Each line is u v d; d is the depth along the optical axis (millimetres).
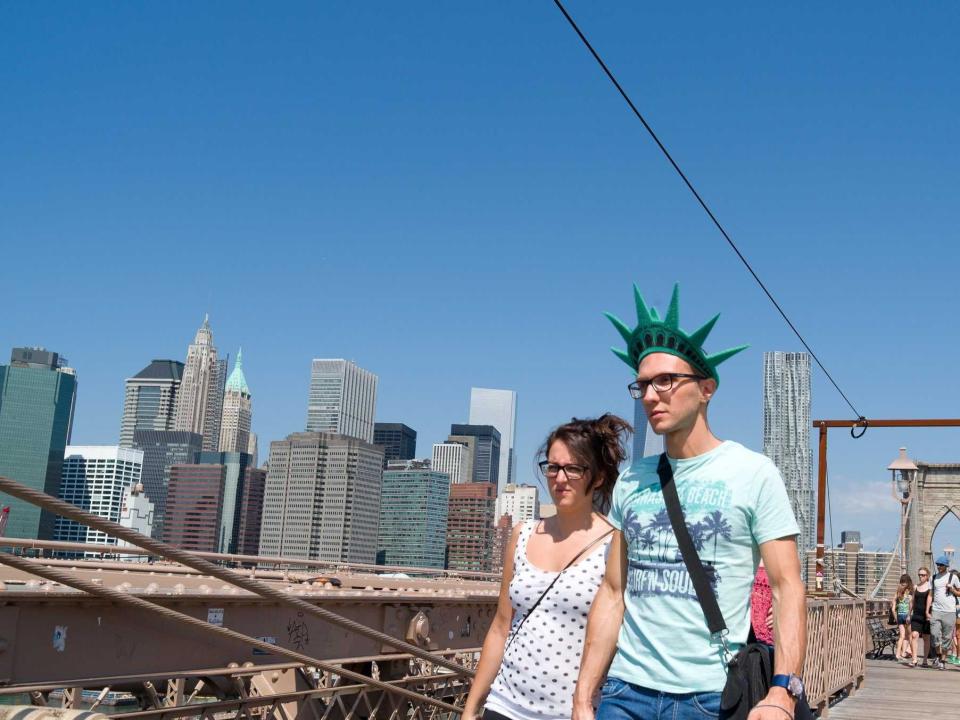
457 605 12547
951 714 11586
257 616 9242
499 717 4062
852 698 13023
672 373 3268
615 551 3531
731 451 3264
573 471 4105
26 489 3439
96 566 10438
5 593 6895
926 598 17766
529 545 4297
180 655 8398
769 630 4148
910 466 24938
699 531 3137
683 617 3104
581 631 4012
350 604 10516
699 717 3035
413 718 11383
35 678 7168
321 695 9680
